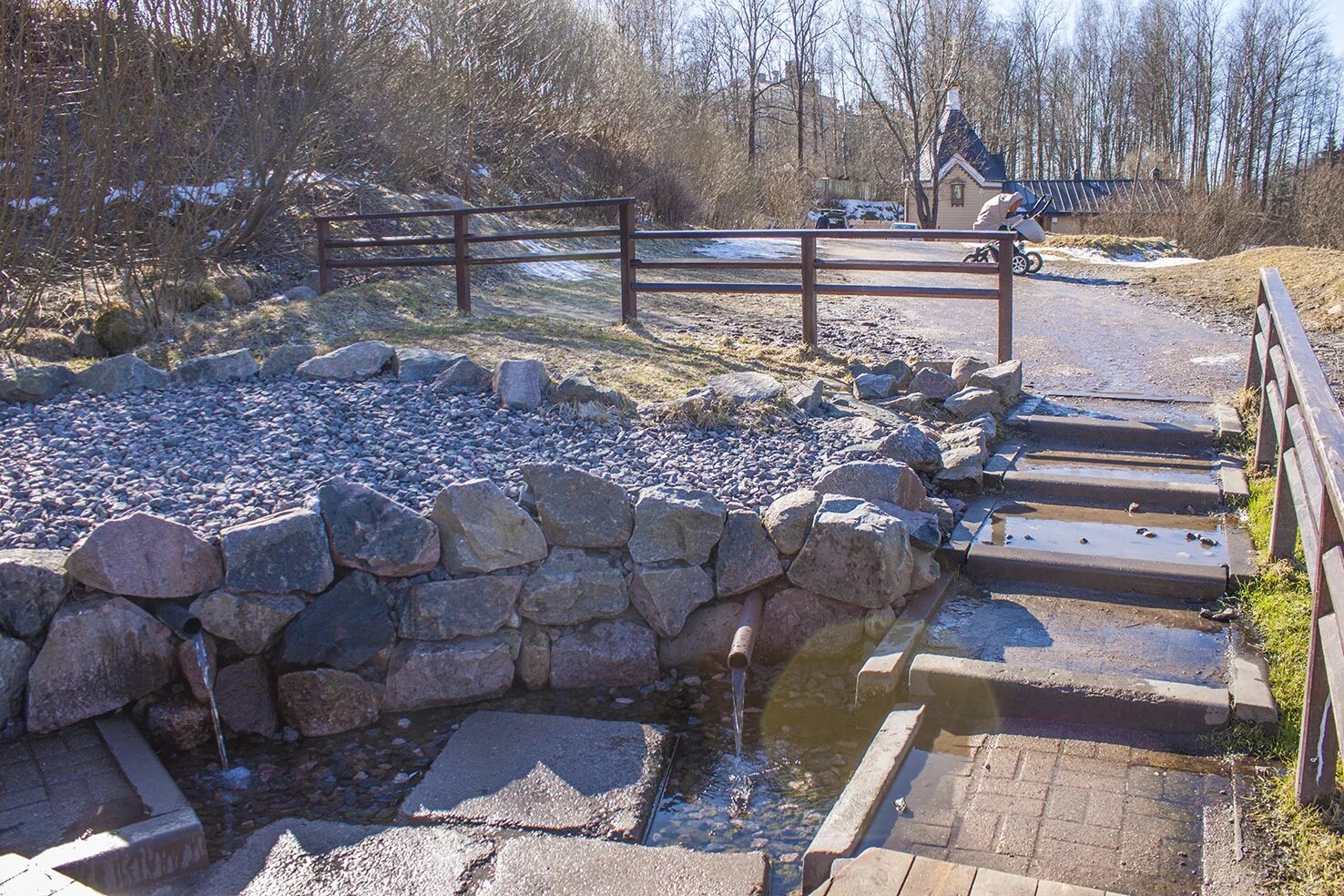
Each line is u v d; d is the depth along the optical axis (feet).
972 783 13.10
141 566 15.30
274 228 41.24
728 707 16.37
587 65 67.41
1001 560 18.45
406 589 16.67
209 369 25.81
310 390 24.81
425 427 22.35
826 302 43.86
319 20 36.88
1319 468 12.22
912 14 160.86
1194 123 227.81
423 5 50.80
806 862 11.82
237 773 14.93
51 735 14.79
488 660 16.67
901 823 12.34
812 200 116.67
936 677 14.88
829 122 247.50
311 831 13.14
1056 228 183.83
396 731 15.98
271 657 16.07
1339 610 10.89
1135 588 17.78
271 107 36.60
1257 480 21.40
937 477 21.77
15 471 19.21
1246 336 36.35
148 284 32.91
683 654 17.49
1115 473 22.24
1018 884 10.96
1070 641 16.20
